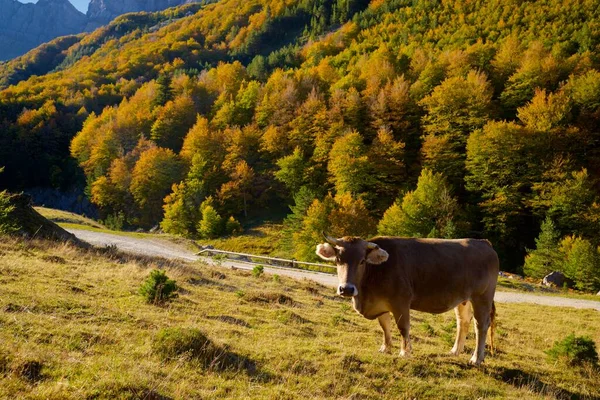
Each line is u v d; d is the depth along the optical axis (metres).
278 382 6.82
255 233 66.81
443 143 64.56
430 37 120.38
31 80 185.00
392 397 7.02
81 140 108.56
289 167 73.50
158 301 10.52
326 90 101.12
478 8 128.25
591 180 55.16
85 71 190.12
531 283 34.84
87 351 6.54
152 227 83.25
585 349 10.41
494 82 80.94
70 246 18.53
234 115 100.69
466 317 10.23
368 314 8.72
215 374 6.65
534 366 10.08
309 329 10.88
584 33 92.00
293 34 198.50
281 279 21.03
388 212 51.59
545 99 65.12
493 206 55.81
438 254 9.05
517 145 56.88
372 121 78.12
